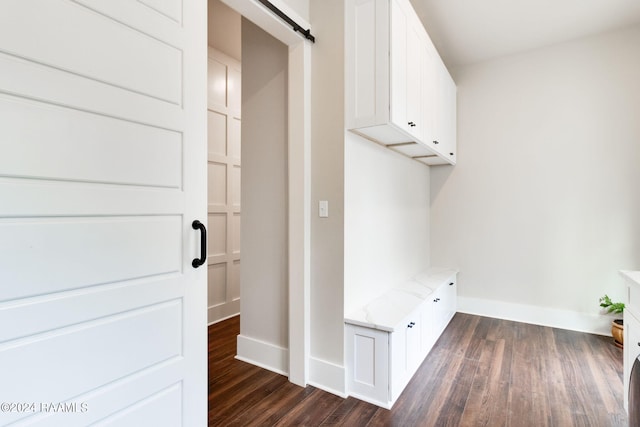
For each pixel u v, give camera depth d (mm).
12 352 946
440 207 3852
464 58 3561
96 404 1131
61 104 1039
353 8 2098
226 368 2451
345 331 2098
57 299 1038
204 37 1493
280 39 2160
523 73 3430
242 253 2600
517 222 3477
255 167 2514
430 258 3910
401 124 2127
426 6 2682
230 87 3590
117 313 1190
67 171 1056
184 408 1422
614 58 3059
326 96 2164
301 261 2193
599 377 2287
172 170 1365
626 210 3035
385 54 1998
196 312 1465
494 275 3592
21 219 963
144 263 1270
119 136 1188
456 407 1949
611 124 3082
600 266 3131
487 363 2496
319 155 2191
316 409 1938
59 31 1031
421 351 2494
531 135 3402
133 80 1228
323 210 2176
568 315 3248
